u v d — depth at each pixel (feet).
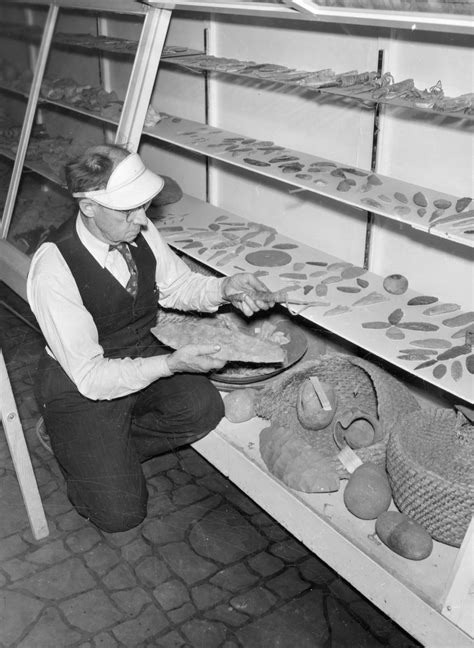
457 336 7.15
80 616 6.87
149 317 7.80
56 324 6.77
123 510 7.39
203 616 6.89
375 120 7.86
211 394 7.99
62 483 8.55
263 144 9.30
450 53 7.03
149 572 7.37
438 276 8.05
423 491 6.58
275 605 7.03
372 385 8.59
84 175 6.43
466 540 5.82
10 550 7.61
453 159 7.37
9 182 11.41
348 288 8.16
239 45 9.35
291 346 9.02
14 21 11.51
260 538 7.86
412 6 5.86
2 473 8.72
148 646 6.57
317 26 8.22
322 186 7.71
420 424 7.47
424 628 6.20
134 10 8.84
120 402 7.59
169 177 11.33
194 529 7.95
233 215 10.34
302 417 8.11
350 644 6.64
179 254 10.23
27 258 10.37
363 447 7.50
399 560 6.48
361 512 6.86
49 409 7.42
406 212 6.95
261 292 7.57
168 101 11.13
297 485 7.23
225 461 8.12
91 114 9.75
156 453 8.36
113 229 6.69
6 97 11.93
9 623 6.78
